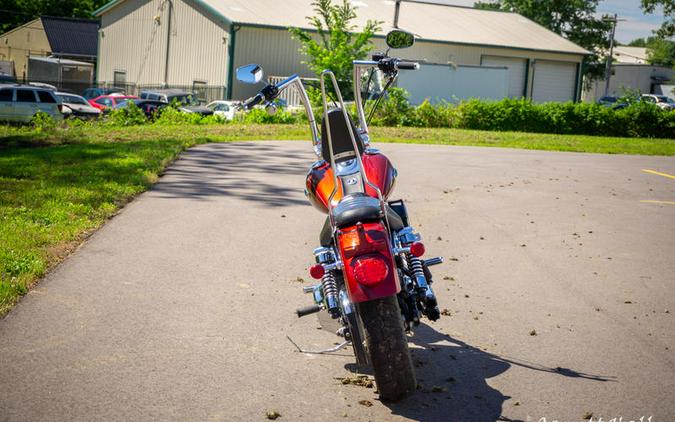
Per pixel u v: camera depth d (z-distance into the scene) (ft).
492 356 18.01
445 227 32.37
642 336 19.72
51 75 187.32
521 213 36.27
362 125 18.97
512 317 20.95
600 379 16.76
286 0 159.43
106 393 15.23
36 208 30.40
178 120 94.48
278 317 20.26
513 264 26.71
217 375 16.35
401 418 14.57
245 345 18.17
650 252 29.27
